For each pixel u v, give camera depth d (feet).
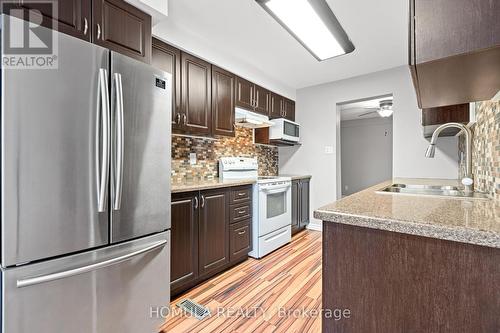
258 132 12.06
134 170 4.51
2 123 3.13
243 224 8.59
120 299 4.33
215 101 8.54
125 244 4.39
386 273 2.53
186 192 6.56
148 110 4.75
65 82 3.62
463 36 2.22
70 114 3.66
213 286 6.91
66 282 3.69
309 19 6.23
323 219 2.81
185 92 7.50
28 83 3.31
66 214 3.64
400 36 7.90
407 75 10.30
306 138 13.14
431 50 2.36
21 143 3.26
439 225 2.16
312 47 7.65
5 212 3.15
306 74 11.28
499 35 2.09
